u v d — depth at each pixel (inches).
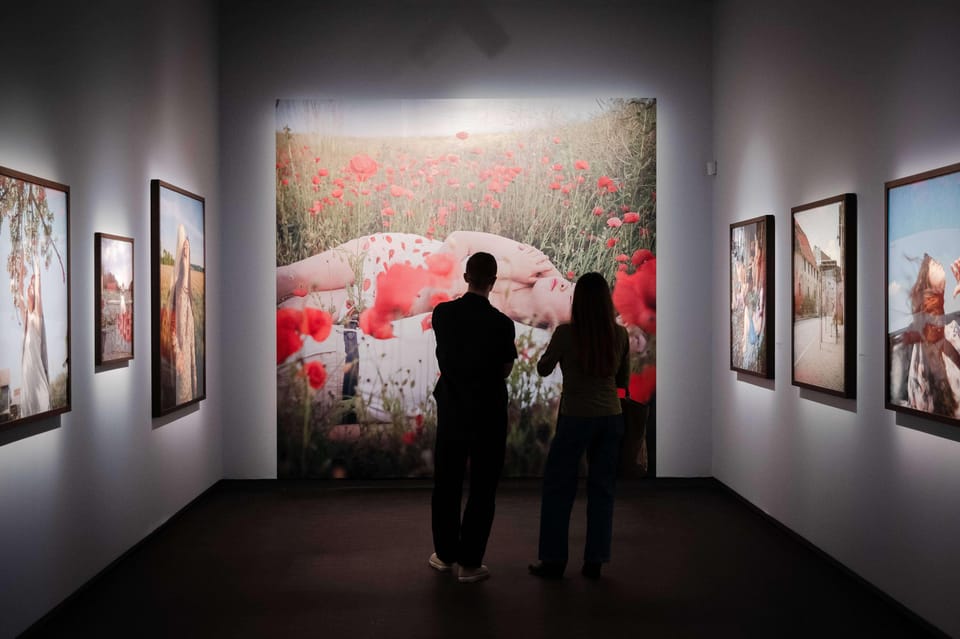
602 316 172.7
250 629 149.9
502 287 269.3
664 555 195.3
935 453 143.9
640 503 249.3
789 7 207.5
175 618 155.5
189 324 232.1
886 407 157.4
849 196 172.7
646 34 271.7
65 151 161.0
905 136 152.3
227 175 269.6
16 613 141.8
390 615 156.5
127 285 190.2
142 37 202.1
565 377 176.6
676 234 272.4
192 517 232.4
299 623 152.6
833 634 146.9
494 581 176.4
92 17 173.6
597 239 270.7
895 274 153.6
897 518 157.0
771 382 221.9
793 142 205.2
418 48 270.7
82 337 168.2
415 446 269.9
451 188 269.9
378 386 269.1
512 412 269.7
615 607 160.4
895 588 158.1
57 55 157.9
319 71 270.1
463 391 176.7
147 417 205.0
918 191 145.6
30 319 144.8
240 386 270.4
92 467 173.2
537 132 270.5
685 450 273.4
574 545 204.2
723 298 261.0
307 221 268.8
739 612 157.8
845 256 173.5
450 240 269.6
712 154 271.1
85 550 169.8
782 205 212.7
